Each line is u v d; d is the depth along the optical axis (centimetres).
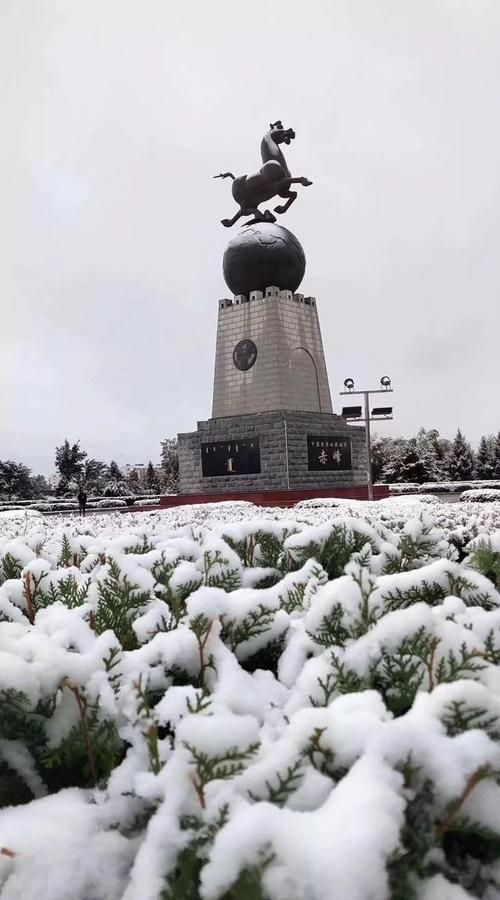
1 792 197
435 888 146
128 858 163
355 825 133
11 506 5472
